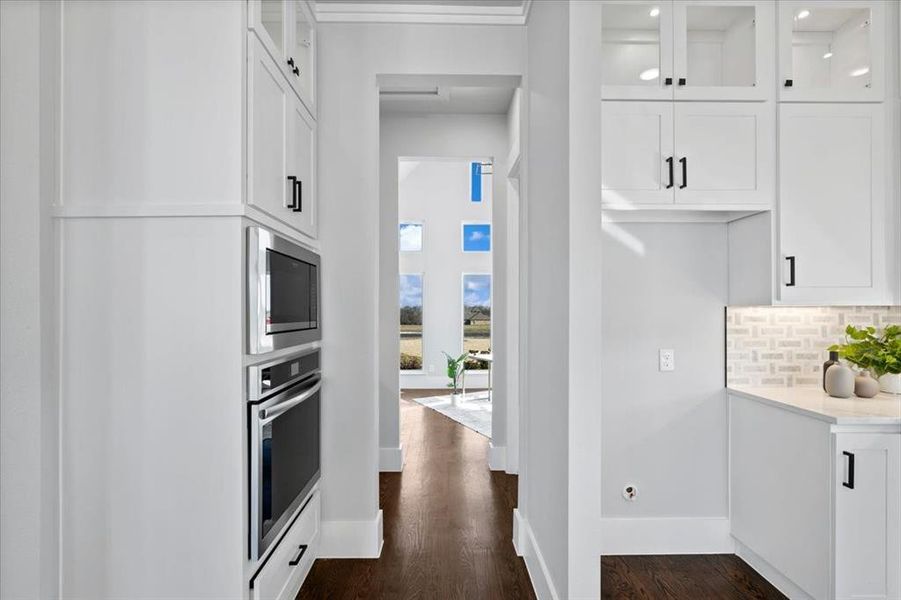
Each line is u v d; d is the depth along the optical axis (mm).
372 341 2943
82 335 1839
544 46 2537
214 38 1833
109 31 1833
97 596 1834
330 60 2949
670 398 2953
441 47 2971
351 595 2531
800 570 2367
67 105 1839
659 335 2959
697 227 2965
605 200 2619
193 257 1839
